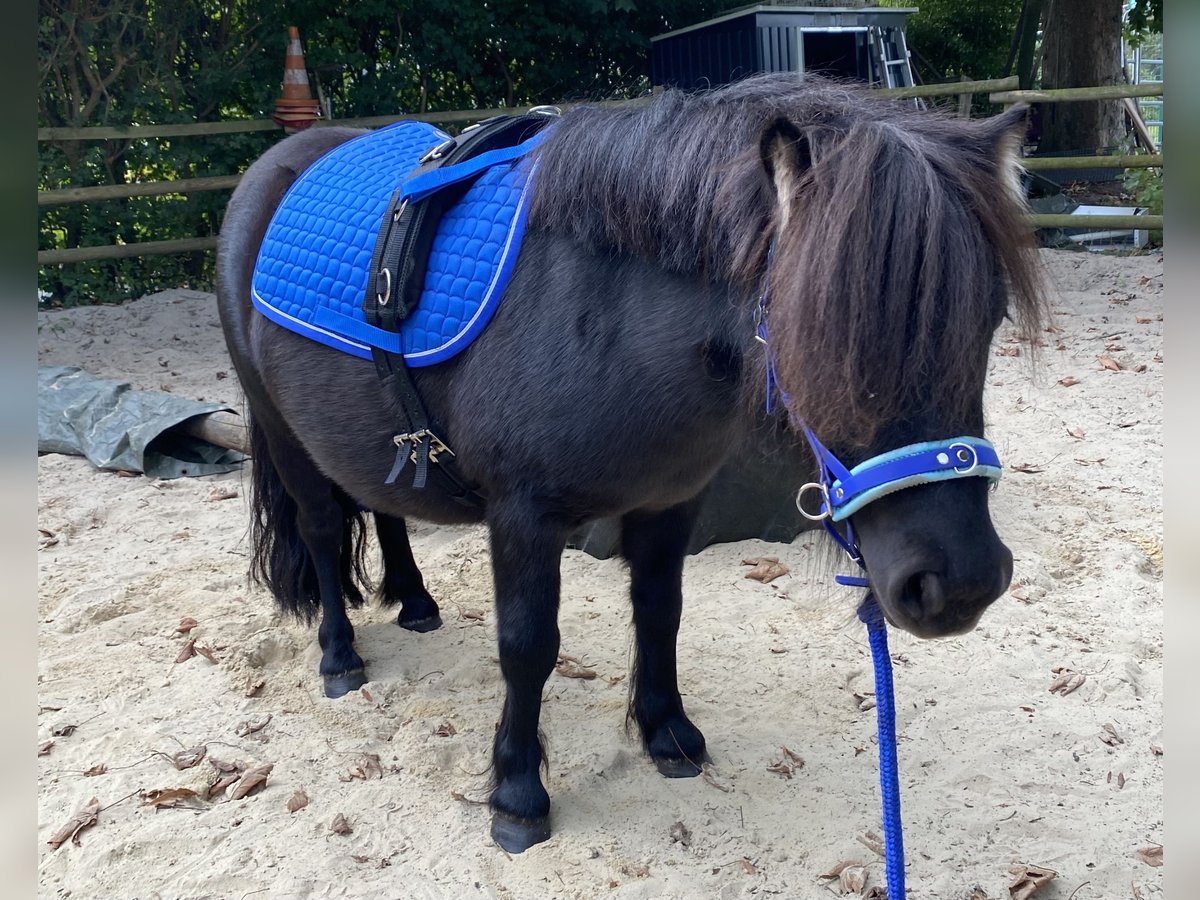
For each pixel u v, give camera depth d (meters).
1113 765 2.49
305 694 2.90
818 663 2.99
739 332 1.73
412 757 2.58
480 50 10.27
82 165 8.44
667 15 10.66
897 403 1.39
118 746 2.62
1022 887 2.08
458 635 3.22
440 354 2.05
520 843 2.24
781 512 3.73
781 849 2.23
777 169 1.48
